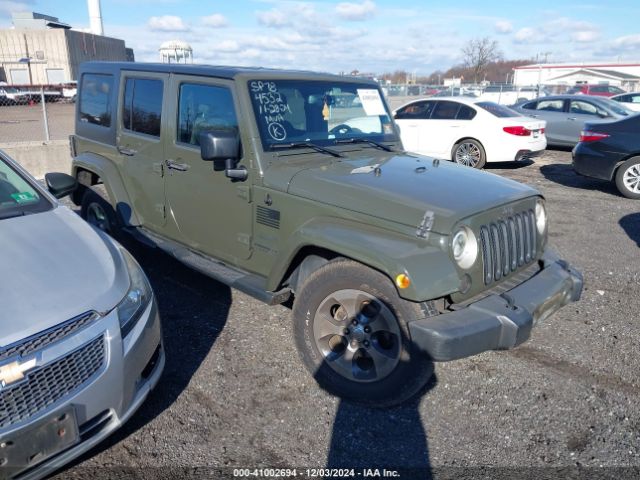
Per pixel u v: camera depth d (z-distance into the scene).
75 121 5.55
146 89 4.40
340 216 3.12
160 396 3.12
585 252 6.02
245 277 3.70
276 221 3.44
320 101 3.96
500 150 10.81
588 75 60.06
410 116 12.02
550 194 9.15
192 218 4.11
